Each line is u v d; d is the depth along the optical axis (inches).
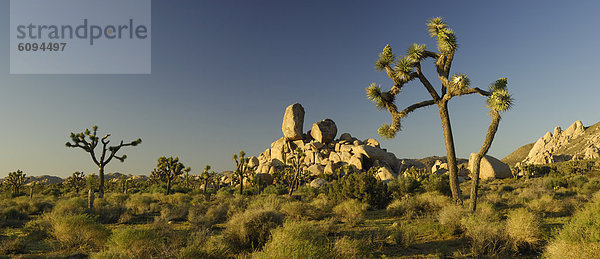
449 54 486.9
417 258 262.5
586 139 6638.8
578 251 200.7
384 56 531.8
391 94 545.0
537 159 6112.2
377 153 3294.8
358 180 705.6
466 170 2696.9
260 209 341.1
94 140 789.9
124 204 745.0
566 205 497.7
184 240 312.3
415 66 513.7
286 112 3954.2
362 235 355.3
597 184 856.9
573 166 2893.7
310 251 195.9
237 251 288.0
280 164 3585.1
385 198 698.8
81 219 327.9
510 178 2381.9
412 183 842.8
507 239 271.4
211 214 530.0
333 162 3324.3
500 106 412.2
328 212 585.6
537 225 275.6
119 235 259.3
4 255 286.0
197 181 2878.9
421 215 488.4
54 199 1074.1
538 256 247.4
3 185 1681.8
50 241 334.6
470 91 449.1
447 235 340.2
